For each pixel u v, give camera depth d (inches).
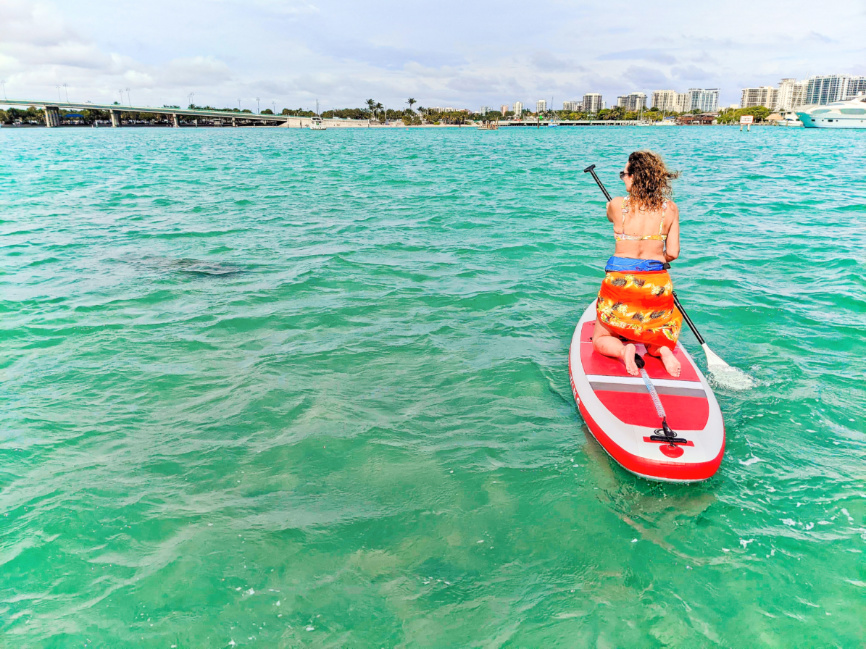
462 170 871.7
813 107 3713.1
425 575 103.2
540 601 97.4
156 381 174.9
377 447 141.7
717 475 129.6
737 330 210.7
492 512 119.6
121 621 92.9
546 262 306.5
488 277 279.9
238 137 3139.8
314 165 995.9
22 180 719.1
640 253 156.8
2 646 87.7
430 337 208.8
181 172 843.4
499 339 207.5
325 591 99.3
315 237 369.7
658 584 100.9
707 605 96.2
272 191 608.4
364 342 204.2
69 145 1872.5
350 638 90.4
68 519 115.1
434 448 141.9
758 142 1994.3
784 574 102.3
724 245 340.8
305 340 206.1
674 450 128.7
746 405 157.4
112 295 252.7
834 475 128.6
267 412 157.4
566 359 191.2
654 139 2432.3
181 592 98.7
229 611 95.1
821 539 110.3
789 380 171.2
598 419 143.0
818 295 245.9
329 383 174.6
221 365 186.2
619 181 690.2
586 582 101.6
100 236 372.5
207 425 150.9
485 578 102.7
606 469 134.0
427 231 387.9
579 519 117.4
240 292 257.6
